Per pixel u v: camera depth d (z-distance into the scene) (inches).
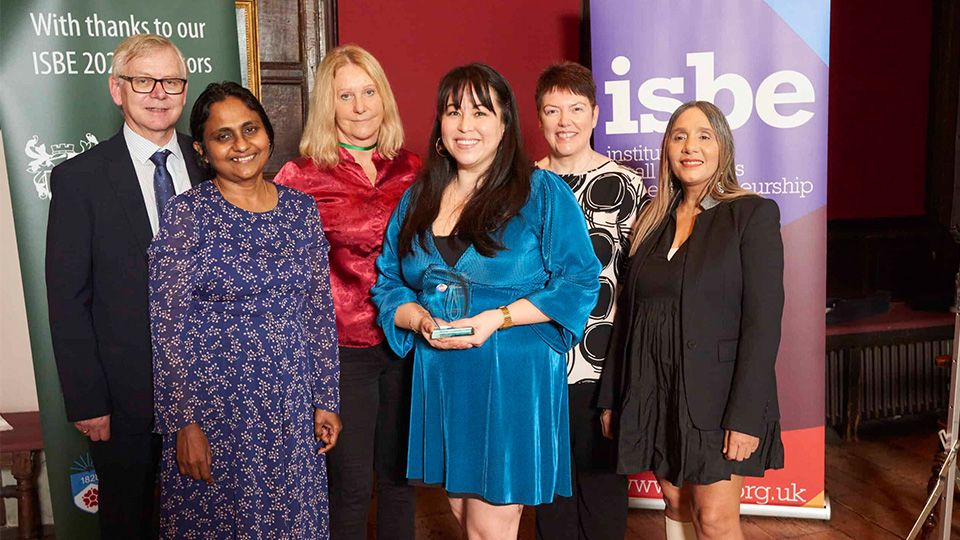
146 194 94.5
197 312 78.9
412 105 160.2
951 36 183.2
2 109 113.0
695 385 83.4
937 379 170.9
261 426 80.7
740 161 127.7
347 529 102.7
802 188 126.9
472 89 80.4
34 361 115.9
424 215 85.7
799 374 131.1
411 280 86.8
